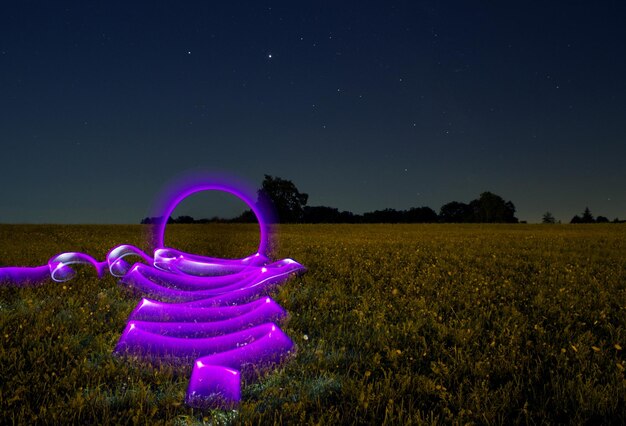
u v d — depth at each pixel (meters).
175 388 4.13
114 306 7.46
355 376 4.40
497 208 92.31
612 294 8.55
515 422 3.46
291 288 9.14
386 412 3.53
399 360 4.92
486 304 7.79
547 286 9.52
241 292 8.45
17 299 7.88
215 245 20.80
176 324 5.98
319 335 6.03
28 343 5.26
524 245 20.58
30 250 15.95
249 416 3.58
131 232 28.62
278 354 4.86
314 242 22.11
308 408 3.80
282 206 80.44
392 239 24.75
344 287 9.26
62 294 8.19
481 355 4.87
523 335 5.81
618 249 18.91
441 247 19.08
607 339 5.74
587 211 94.38
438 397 3.96
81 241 20.73
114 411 3.71
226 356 4.68
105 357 4.91
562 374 4.46
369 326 6.34
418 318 6.54
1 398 3.69
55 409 3.56
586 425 3.51
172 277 10.25
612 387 4.02
